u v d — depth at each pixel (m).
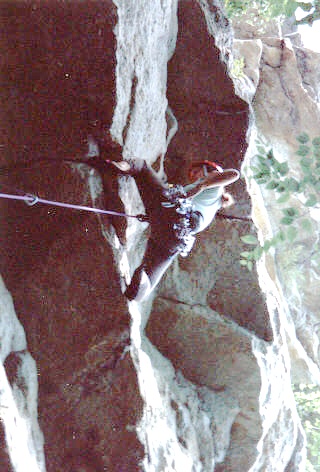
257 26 15.95
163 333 9.03
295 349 13.66
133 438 6.74
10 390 5.95
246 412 8.98
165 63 7.58
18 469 5.57
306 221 5.66
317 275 15.41
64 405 6.84
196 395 8.89
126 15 5.98
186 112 8.55
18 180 6.80
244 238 6.06
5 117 6.50
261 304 9.02
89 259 6.71
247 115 8.43
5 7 6.05
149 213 5.80
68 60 6.09
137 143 6.85
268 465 9.91
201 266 9.07
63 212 6.70
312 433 13.86
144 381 6.91
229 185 8.84
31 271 6.89
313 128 15.00
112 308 6.73
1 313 6.51
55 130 6.42
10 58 6.24
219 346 8.89
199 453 8.53
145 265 5.73
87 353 6.81
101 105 6.16
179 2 8.01
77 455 6.82
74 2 5.83
